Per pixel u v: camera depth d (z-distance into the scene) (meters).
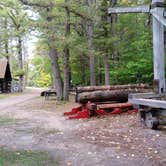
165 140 7.03
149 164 5.45
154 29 9.00
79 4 17.75
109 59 19.91
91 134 8.19
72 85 28.66
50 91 24.08
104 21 18.81
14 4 21.80
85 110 11.62
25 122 11.13
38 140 7.81
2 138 8.25
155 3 8.79
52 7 16.91
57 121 11.07
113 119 10.45
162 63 9.04
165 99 8.82
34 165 5.63
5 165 5.66
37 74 68.06
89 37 18.44
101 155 6.14
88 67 26.80
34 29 17.05
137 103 8.55
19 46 42.69
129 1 20.61
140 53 18.83
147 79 17.88
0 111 15.30
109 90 12.47
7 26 32.94
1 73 39.22
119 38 19.61
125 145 6.80
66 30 17.53
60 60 23.31
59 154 6.36
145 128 8.39
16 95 31.89
